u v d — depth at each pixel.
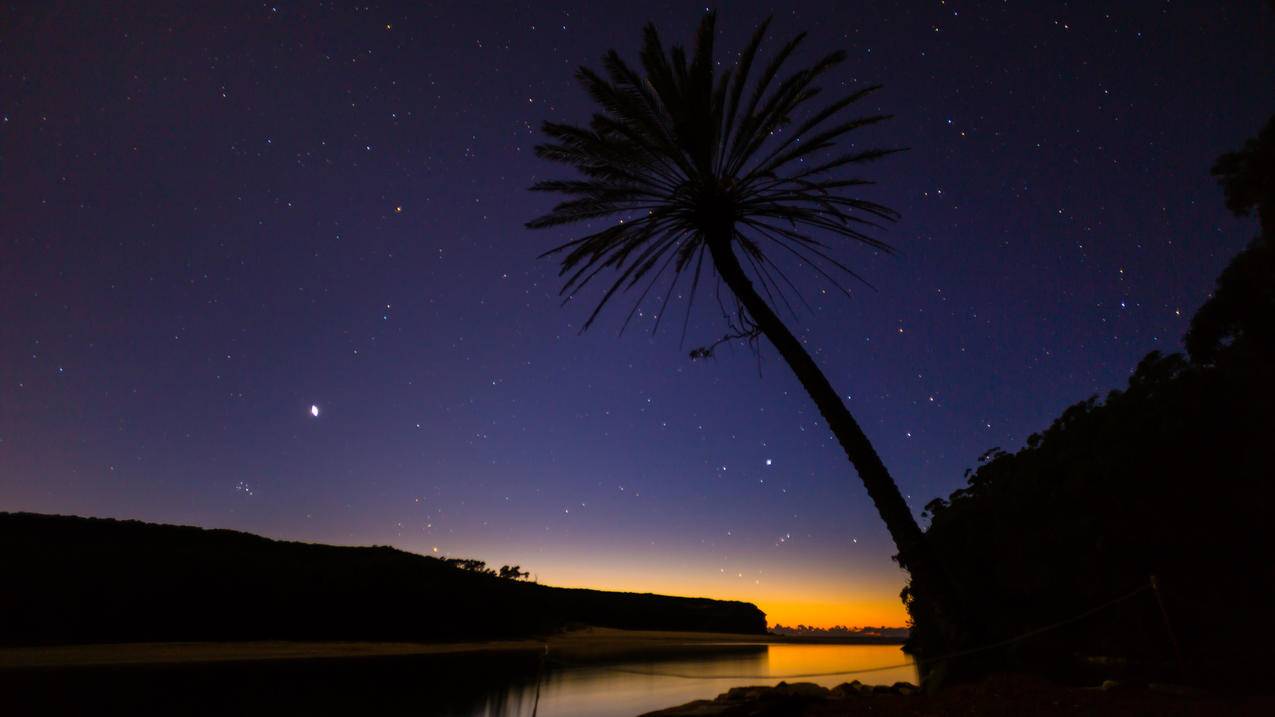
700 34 11.80
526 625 51.69
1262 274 9.00
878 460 10.44
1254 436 9.64
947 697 7.75
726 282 12.17
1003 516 14.09
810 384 11.12
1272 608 9.48
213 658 26.56
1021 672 8.59
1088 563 11.61
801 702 8.09
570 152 12.49
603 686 19.59
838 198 11.95
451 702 16.31
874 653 35.41
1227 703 6.43
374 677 22.03
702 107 11.93
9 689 17.50
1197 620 10.14
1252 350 9.40
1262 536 9.73
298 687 19.08
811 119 12.01
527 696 17.23
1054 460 12.91
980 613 9.46
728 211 12.20
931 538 17.16
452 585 50.09
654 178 12.53
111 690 17.69
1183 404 10.50
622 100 11.70
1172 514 10.51
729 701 8.28
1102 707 6.41
